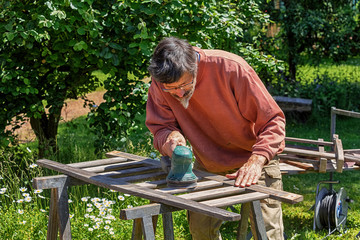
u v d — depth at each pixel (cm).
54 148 520
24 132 720
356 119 898
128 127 462
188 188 224
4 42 421
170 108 267
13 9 420
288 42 930
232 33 482
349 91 930
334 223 418
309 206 497
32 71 443
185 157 228
